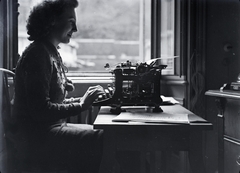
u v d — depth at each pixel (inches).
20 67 54.5
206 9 87.4
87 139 53.9
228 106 59.5
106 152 46.7
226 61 83.4
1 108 70.8
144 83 57.0
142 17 109.4
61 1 59.6
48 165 54.5
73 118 96.1
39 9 59.2
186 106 89.4
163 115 51.8
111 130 46.3
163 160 86.4
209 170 85.2
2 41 86.4
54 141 54.1
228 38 82.6
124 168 48.8
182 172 88.7
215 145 87.4
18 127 55.7
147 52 104.7
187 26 90.1
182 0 90.2
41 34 59.2
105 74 104.1
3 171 59.2
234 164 56.6
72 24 62.1
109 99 56.9
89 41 378.3
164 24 98.2
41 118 52.6
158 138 46.4
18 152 55.6
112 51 389.4
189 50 89.3
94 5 279.6
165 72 98.2
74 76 102.6
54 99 57.4
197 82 88.5
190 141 46.1
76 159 53.9
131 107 65.6
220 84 85.5
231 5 81.2
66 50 229.5
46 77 53.4
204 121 46.4
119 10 304.7
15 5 90.1
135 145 46.5
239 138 54.8
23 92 54.8
